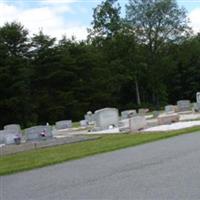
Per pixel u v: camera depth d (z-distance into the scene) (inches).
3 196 434.9
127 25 3275.1
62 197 401.7
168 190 384.8
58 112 2844.5
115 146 802.2
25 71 2674.7
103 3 3353.8
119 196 381.4
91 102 3038.9
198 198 347.9
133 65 3253.0
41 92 2878.9
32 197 415.8
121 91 3388.3
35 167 630.5
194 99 3700.8
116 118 1392.7
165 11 3248.0
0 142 1277.1
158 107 3181.6
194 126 1096.8
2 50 2667.3
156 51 3287.4
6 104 2583.7
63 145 979.3
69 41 3088.1
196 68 3698.3
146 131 1111.6
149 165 533.6
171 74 3651.6
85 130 1460.4
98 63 3095.5
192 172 457.7
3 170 622.2
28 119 2672.2
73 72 2965.1
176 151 642.2
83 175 512.7
